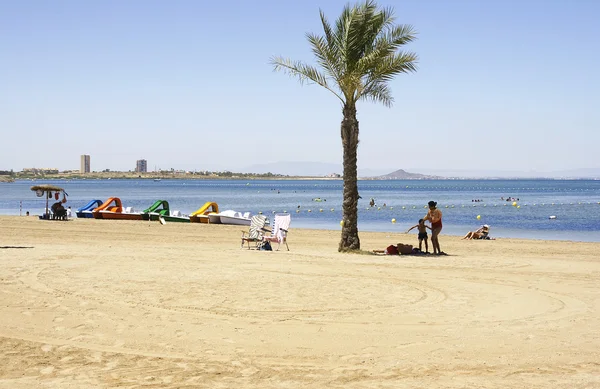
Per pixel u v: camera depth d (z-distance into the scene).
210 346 7.48
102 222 34.00
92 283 11.35
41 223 31.64
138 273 12.78
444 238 27.86
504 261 16.72
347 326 8.51
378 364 6.85
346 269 14.21
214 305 9.66
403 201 78.00
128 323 8.44
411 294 11.02
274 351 7.31
